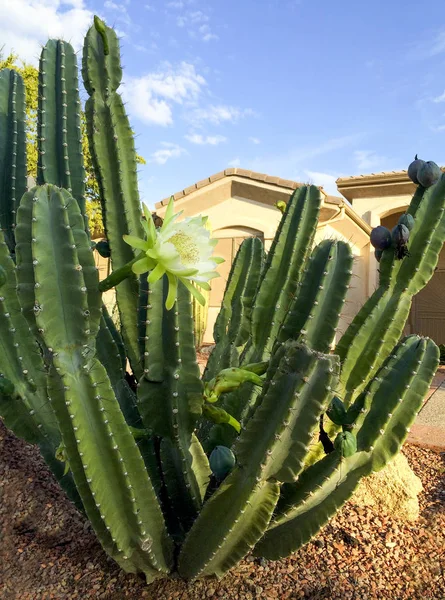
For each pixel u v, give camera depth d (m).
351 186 10.26
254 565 2.03
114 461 1.54
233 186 9.11
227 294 2.81
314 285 1.72
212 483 1.92
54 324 1.44
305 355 1.39
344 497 1.77
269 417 1.45
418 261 2.00
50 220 1.44
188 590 1.86
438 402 5.66
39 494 2.63
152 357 1.68
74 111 2.22
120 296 2.09
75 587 1.92
